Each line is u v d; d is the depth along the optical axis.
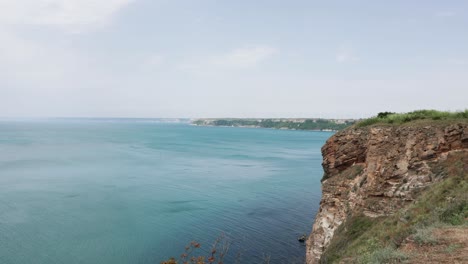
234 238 45.84
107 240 44.06
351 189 32.03
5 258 37.19
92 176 91.62
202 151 171.38
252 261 38.09
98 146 185.62
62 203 61.81
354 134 34.62
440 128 27.42
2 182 79.94
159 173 100.31
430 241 12.77
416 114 31.97
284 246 43.38
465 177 20.98
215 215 57.12
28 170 98.25
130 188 77.38
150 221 52.88
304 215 58.28
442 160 25.84
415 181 26.25
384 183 28.45
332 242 29.11
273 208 62.44
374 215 27.38
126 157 137.38
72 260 37.53
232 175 99.88
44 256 38.19
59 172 96.38
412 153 27.84
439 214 16.45
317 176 99.94
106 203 63.06
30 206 58.88
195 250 41.06
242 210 60.75
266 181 90.56
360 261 14.51
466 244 11.83
